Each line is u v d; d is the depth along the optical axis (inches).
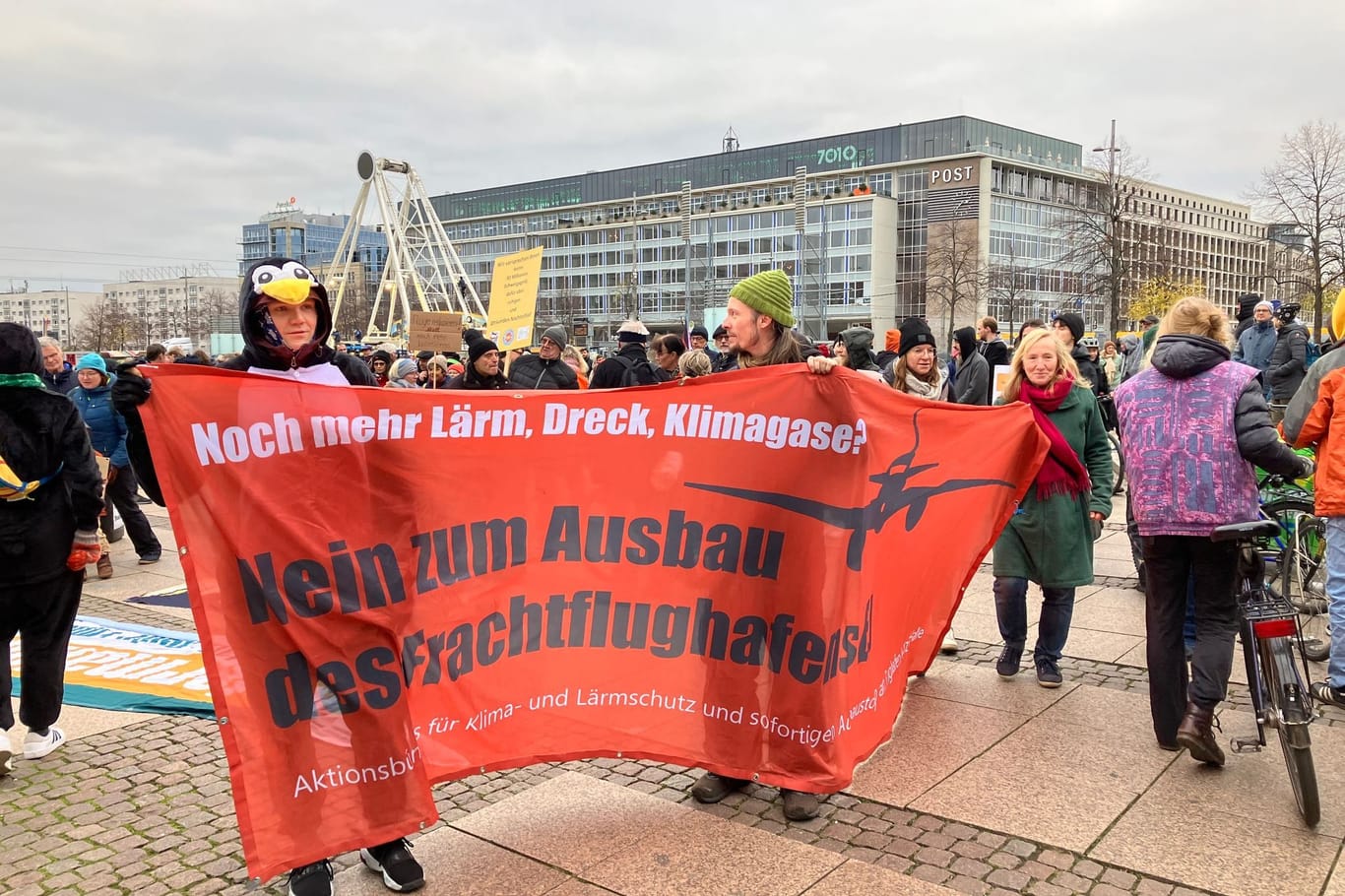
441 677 144.9
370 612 135.7
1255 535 156.3
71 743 198.1
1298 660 229.9
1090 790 162.9
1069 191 3735.2
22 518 178.2
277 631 129.7
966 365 347.3
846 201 3791.8
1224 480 166.1
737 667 157.2
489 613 149.9
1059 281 3528.5
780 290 168.6
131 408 124.3
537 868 140.7
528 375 378.6
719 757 157.1
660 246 4424.2
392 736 134.8
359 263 5600.4
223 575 127.6
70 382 443.8
